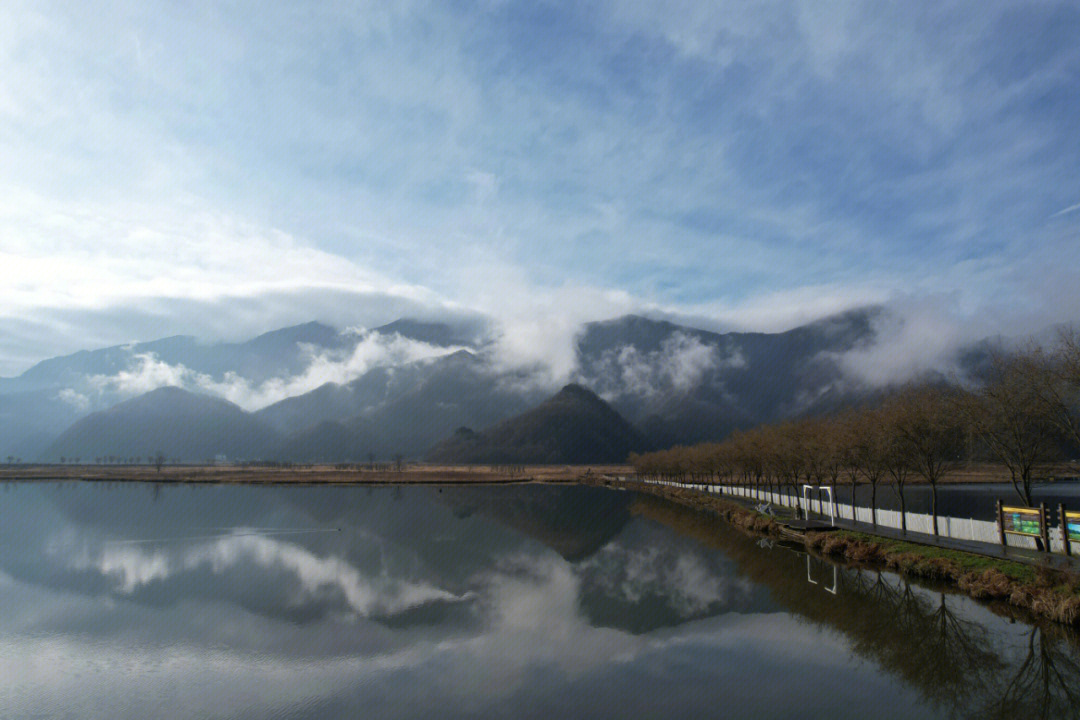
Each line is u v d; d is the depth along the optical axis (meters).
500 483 174.88
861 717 19.03
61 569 45.19
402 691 22.62
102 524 71.00
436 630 30.86
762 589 36.50
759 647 26.42
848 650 25.20
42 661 26.03
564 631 30.50
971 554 32.97
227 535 63.34
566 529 71.38
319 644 28.59
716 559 47.62
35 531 64.75
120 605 35.38
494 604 36.09
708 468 111.44
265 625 31.72
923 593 31.83
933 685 21.16
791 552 47.56
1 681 23.69
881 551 39.50
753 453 79.44
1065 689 20.17
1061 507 30.53
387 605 36.00
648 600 36.16
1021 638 24.50
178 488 134.75
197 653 27.23
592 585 40.84
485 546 58.69
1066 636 23.72
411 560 50.94
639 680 23.25
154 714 20.69
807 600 32.94
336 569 46.53
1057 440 36.59
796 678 22.62
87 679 23.94
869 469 49.94
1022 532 33.50
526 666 25.33
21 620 32.22
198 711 20.94
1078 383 30.77
